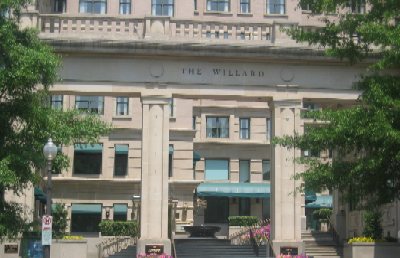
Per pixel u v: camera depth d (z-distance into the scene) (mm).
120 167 52344
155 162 34688
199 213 55625
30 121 24359
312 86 36000
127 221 45969
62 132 25859
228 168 58156
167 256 32906
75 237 32188
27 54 23344
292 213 34719
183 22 36656
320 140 23969
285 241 34375
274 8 57500
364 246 31516
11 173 22672
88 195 51688
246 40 35812
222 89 35625
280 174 35031
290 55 35656
